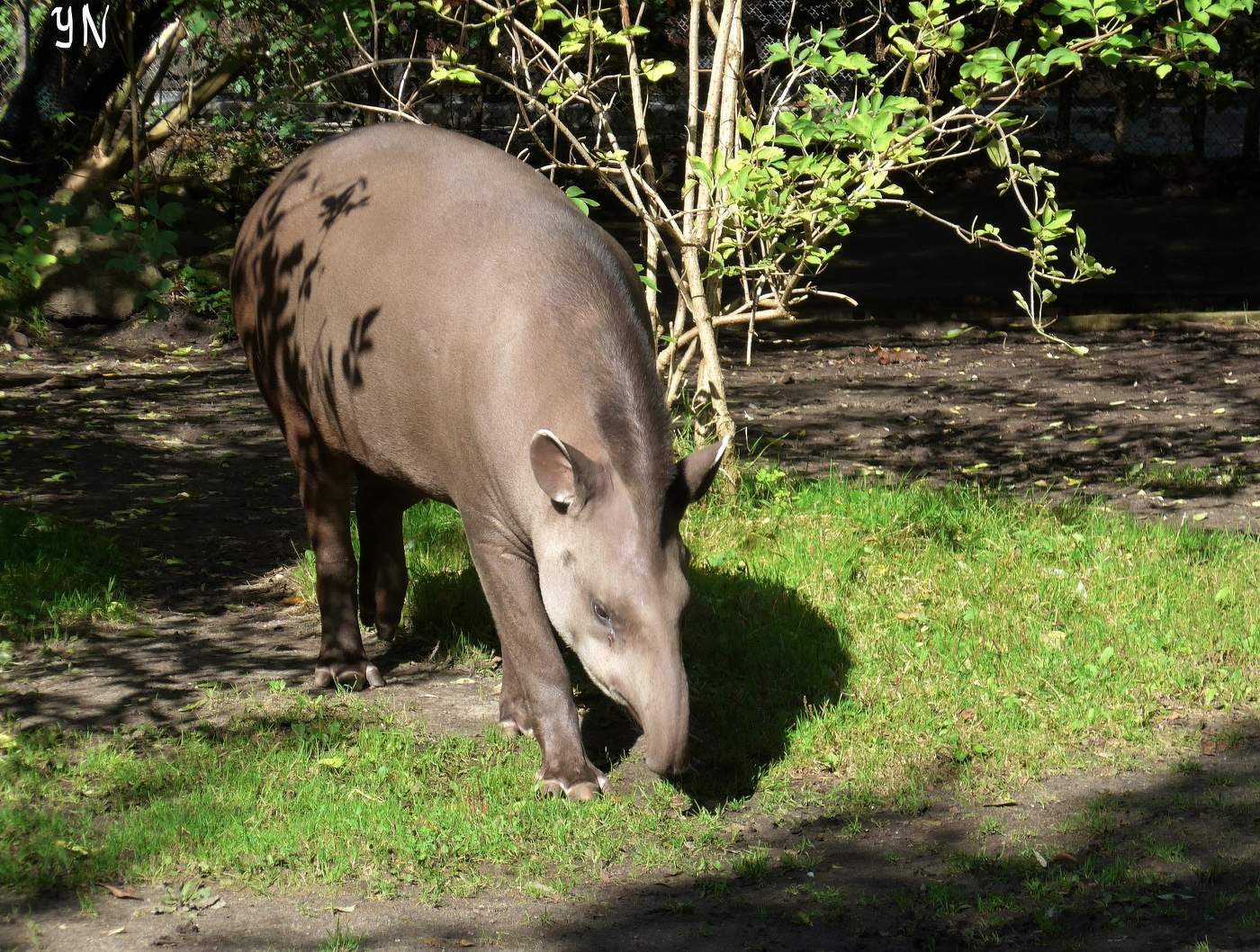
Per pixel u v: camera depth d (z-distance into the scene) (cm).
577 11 987
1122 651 737
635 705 504
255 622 813
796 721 663
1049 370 1552
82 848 529
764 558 857
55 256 983
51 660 740
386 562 746
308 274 661
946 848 557
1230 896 512
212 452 1208
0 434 1230
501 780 599
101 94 1902
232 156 2136
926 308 1861
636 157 992
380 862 534
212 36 1761
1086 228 2466
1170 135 2939
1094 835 564
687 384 1424
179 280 1684
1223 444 1228
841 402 1405
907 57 876
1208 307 1859
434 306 596
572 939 487
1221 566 851
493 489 579
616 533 517
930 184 2848
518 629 596
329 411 661
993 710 671
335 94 1330
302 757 614
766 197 826
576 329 562
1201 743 646
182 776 595
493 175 629
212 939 479
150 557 920
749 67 1145
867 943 487
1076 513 951
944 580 825
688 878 534
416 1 1112
